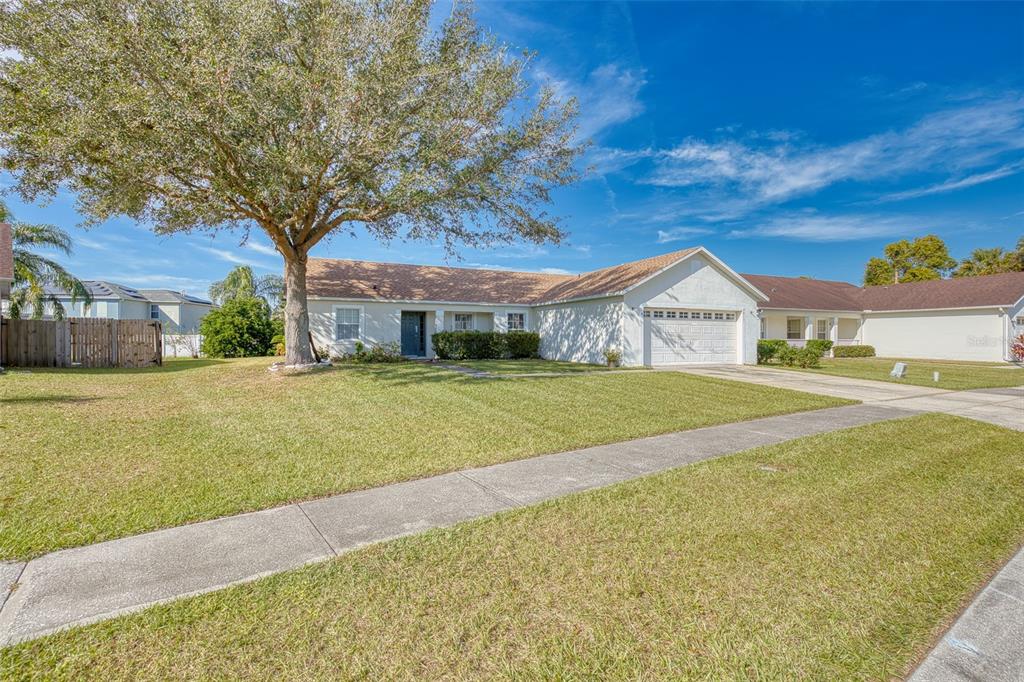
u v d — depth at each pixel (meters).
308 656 2.32
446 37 11.20
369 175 10.30
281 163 9.10
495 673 2.23
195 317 39.44
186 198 10.34
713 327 18.94
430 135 10.48
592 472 5.32
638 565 3.24
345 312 19.38
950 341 24.72
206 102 8.58
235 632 2.49
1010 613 2.79
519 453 6.00
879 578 3.13
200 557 3.29
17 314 20.44
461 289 22.69
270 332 24.41
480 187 11.73
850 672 2.28
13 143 9.38
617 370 15.48
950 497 4.64
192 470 5.09
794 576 3.13
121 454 5.57
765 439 6.93
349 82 9.49
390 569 3.15
